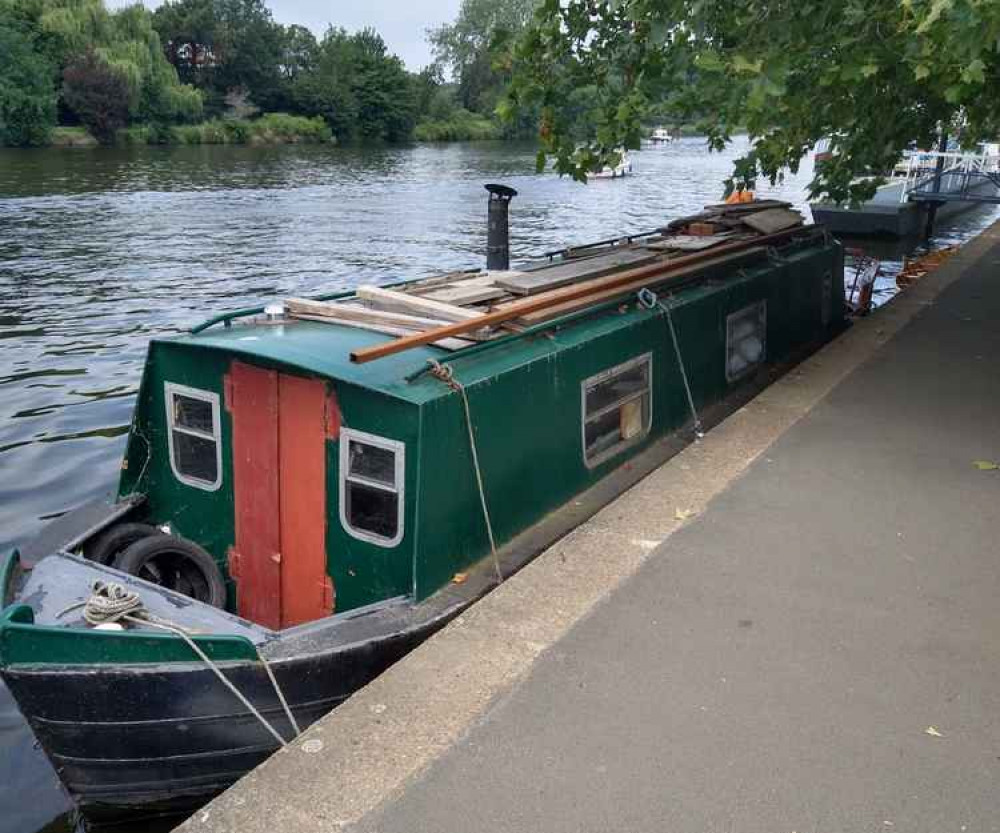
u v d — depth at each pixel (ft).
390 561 19.74
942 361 31.45
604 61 29.30
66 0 299.58
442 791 12.05
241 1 371.15
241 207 133.28
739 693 13.99
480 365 21.11
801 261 38.22
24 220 115.24
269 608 21.79
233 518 22.00
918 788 12.03
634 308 27.30
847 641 15.34
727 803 11.82
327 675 17.47
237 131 318.04
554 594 16.81
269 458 20.97
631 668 14.62
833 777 12.25
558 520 22.98
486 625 15.81
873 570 17.63
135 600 17.56
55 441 41.68
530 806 11.79
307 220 120.78
